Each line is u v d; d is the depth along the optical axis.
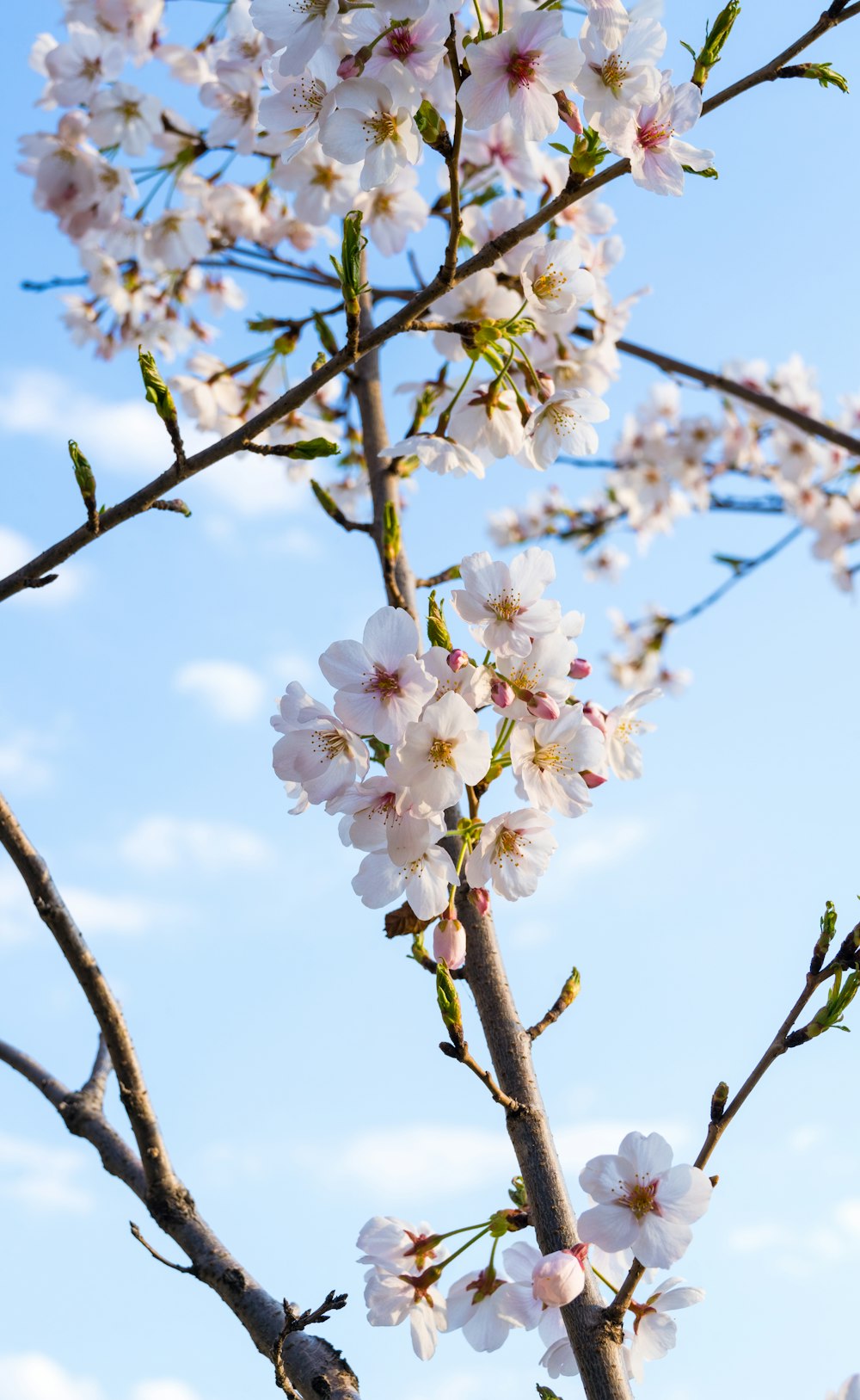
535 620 1.53
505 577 1.53
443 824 1.51
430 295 1.50
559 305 1.64
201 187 2.18
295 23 1.52
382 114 1.52
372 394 1.76
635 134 1.52
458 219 1.49
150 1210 1.57
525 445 1.64
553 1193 1.50
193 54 2.20
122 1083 1.57
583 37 1.52
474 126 1.52
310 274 2.05
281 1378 1.49
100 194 2.16
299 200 1.86
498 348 1.64
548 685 1.52
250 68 1.94
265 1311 1.53
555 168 1.84
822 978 1.50
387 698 1.51
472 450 1.65
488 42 1.52
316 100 1.55
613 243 1.84
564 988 1.53
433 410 1.74
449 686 1.52
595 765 1.53
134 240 2.23
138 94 2.12
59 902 1.57
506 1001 1.52
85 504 1.51
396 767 1.50
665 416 3.76
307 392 1.50
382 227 1.85
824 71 1.52
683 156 1.53
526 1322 1.54
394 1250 1.55
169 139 2.14
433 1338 1.54
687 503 3.71
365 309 1.79
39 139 2.15
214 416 2.00
